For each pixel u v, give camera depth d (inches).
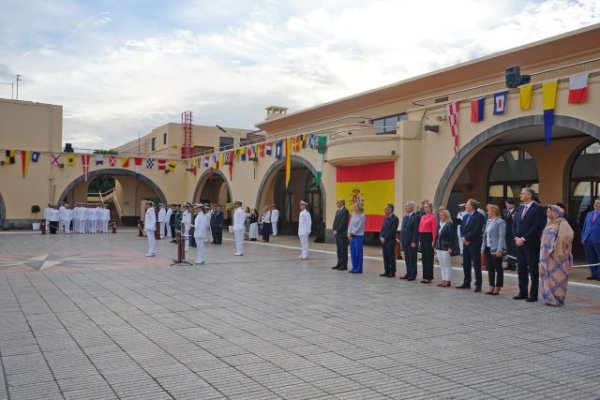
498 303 382.3
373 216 842.8
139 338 269.9
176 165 1568.7
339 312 342.0
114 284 452.1
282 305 363.3
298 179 1296.8
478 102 674.8
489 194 855.1
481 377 215.9
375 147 801.6
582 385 207.6
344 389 199.5
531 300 387.5
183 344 259.3
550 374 220.7
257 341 266.5
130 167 1492.4
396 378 213.0
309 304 368.5
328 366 227.0
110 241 972.6
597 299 402.6
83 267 572.1
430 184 765.3
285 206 1348.4
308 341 267.6
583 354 250.8
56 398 186.4
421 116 783.1
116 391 193.9
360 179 875.4
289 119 1229.1
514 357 244.7
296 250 824.3
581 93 554.3
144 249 807.1
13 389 195.0
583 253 721.0
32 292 407.8
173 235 1043.9
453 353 249.8
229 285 452.1
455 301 388.5
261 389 197.8
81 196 1574.8
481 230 435.8
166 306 355.6
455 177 728.3
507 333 290.2
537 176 784.3
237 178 1295.5
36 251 756.0
